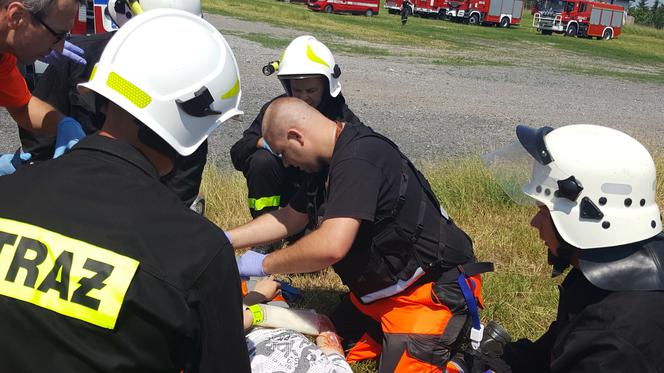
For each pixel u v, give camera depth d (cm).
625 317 181
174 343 137
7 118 740
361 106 1035
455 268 269
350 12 3634
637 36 4519
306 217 291
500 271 404
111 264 130
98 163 143
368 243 254
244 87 1038
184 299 134
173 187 303
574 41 3431
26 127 280
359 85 1242
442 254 262
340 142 247
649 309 182
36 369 127
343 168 241
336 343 274
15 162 292
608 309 185
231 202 464
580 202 200
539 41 3155
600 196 197
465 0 3919
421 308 268
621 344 177
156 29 159
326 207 245
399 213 251
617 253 196
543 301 366
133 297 129
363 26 2827
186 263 136
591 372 181
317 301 357
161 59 154
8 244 131
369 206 238
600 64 2322
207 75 162
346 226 237
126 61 152
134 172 145
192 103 157
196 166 309
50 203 135
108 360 128
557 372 194
